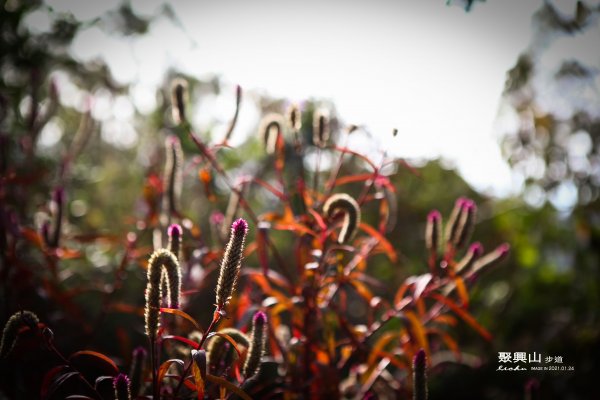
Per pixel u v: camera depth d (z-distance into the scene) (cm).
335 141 131
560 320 165
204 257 96
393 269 174
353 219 85
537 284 169
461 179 212
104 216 170
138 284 140
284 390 92
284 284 95
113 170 182
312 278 93
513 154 170
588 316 162
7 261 103
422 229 194
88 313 132
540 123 165
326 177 148
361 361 102
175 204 96
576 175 169
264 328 74
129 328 135
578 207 166
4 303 107
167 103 161
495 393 153
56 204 99
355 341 93
